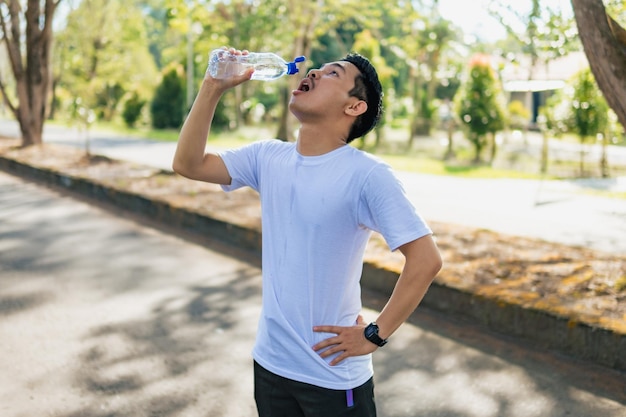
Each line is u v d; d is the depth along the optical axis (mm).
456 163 18578
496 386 4008
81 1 37344
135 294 5707
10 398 3760
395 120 41812
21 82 17734
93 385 3941
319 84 1991
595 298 4883
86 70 40938
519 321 4730
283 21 24031
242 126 32000
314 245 1978
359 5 20328
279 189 2055
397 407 3744
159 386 3949
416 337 4781
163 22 49531
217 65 2111
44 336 4691
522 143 21109
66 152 16156
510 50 12977
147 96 36000
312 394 2008
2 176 13422
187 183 10828
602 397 3869
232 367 4234
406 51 27891
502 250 6484
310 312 2002
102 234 8055
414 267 1905
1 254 6961
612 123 15688
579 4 4977
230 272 6465
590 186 12859
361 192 1938
